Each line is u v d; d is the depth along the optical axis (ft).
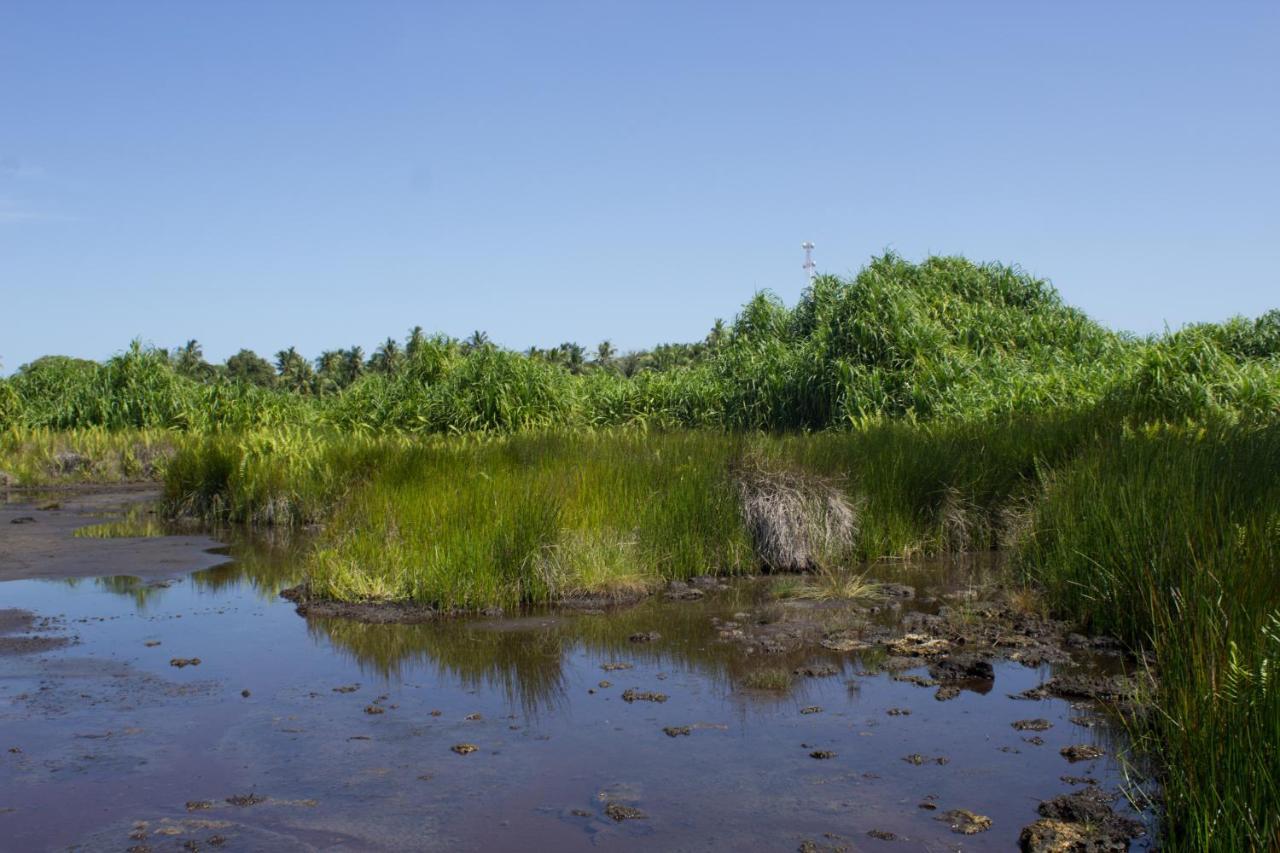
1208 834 13.06
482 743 19.10
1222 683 14.82
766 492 36.99
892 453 41.42
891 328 70.28
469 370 76.59
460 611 29.63
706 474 37.42
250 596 32.19
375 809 16.20
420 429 73.82
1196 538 24.38
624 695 21.81
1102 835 14.76
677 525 35.29
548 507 32.78
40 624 28.30
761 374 74.64
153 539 43.86
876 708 20.89
